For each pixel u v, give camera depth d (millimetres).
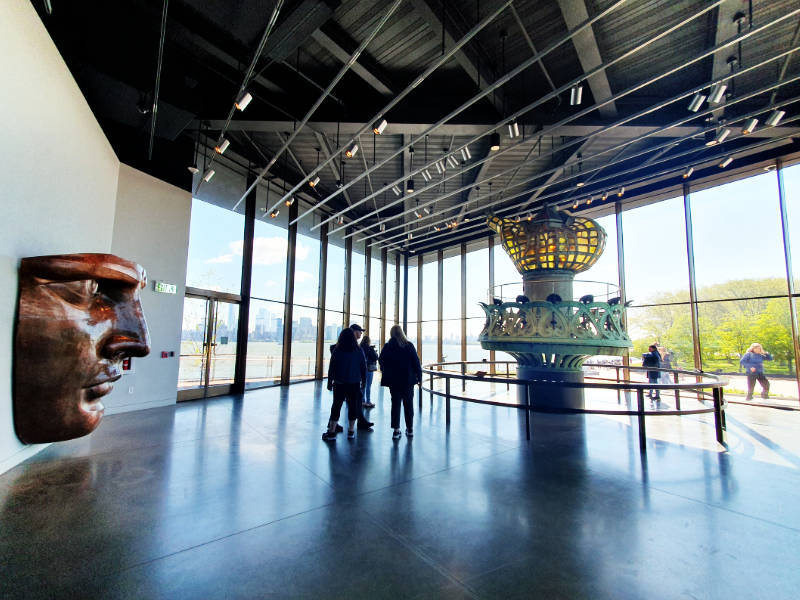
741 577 1734
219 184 7887
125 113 5055
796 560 1878
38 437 2977
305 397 7262
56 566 1777
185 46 4883
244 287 8344
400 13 4543
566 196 9500
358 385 4316
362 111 6016
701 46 4984
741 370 7312
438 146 7508
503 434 4395
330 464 3311
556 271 5629
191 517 2309
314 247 10797
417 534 2129
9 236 2758
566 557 1902
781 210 6992
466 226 12320
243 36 4059
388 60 5293
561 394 5660
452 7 4441
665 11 4477
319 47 5180
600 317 4941
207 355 7422
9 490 2660
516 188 9516
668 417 5402
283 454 3592
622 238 9289
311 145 7664
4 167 2680
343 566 1815
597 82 5145
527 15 4582
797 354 6695
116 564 1804
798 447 3908
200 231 7391
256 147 7422
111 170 5285
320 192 9984
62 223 3660
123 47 4359
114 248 5512
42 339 2900
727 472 3150
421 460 3436
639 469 3217
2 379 2729
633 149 7578
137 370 5793
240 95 4633
